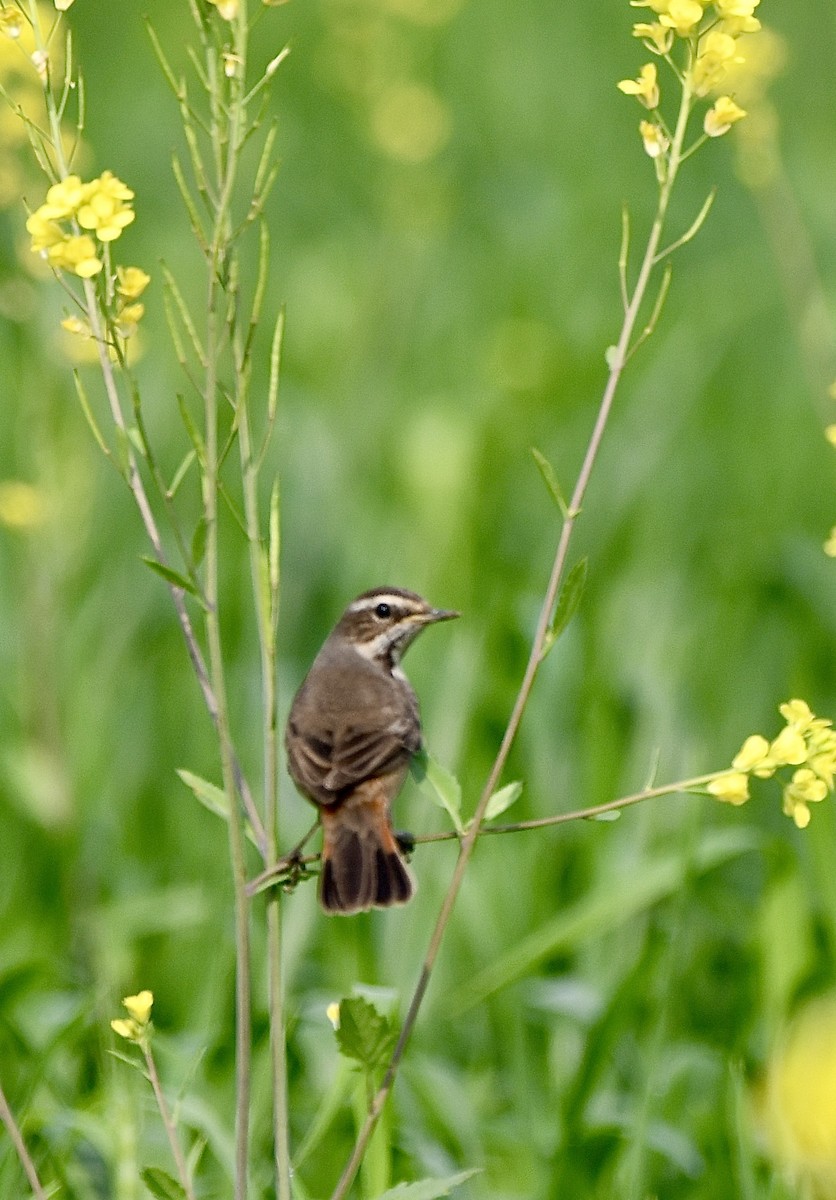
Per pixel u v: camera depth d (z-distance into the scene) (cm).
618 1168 884
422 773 716
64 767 1230
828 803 1016
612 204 2247
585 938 1048
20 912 1146
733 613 1411
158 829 1299
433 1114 934
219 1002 994
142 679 1383
